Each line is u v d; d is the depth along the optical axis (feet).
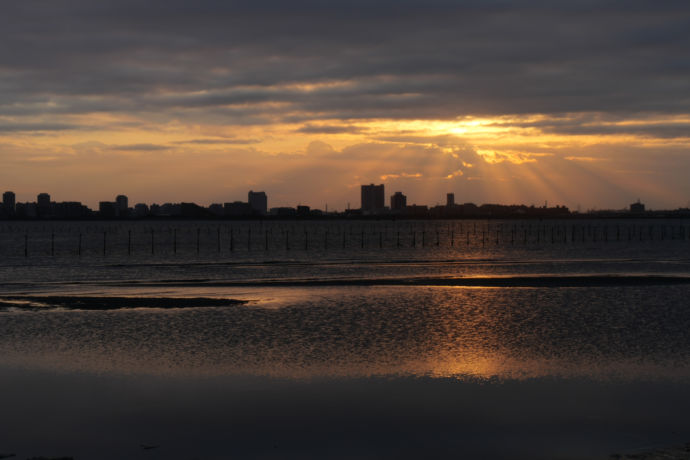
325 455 42.83
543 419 49.73
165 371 64.34
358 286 147.95
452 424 48.75
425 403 53.83
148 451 43.52
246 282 161.07
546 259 267.39
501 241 492.95
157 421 49.52
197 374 63.16
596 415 50.57
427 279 166.81
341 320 96.43
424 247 399.44
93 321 96.32
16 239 556.92
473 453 43.04
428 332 85.87
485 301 118.52
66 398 55.31
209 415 50.90
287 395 56.13
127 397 55.62
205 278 178.09
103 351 73.87
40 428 47.91
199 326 91.25
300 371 64.34
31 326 91.61
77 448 43.98
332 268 216.74
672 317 98.12
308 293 133.49
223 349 74.84
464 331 86.63
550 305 112.57
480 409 52.26
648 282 153.99
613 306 110.83
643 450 42.68
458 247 398.83
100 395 56.18
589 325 91.09
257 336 83.20
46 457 42.29
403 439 45.73
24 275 192.54
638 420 49.37
